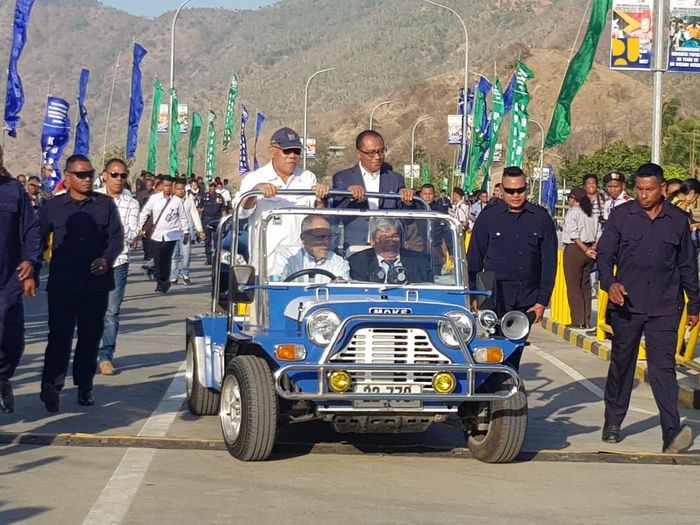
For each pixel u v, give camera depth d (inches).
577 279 718.5
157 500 291.6
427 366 323.6
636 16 657.6
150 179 1157.7
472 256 399.9
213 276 409.7
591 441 392.5
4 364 372.5
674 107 2116.1
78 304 414.0
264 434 328.5
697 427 434.9
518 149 1148.5
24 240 372.5
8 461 331.3
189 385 418.9
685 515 294.2
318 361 322.7
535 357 617.9
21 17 1029.8
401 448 364.5
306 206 379.9
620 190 714.8
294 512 283.4
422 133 6186.0
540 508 295.7
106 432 377.1
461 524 277.7
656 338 376.2
